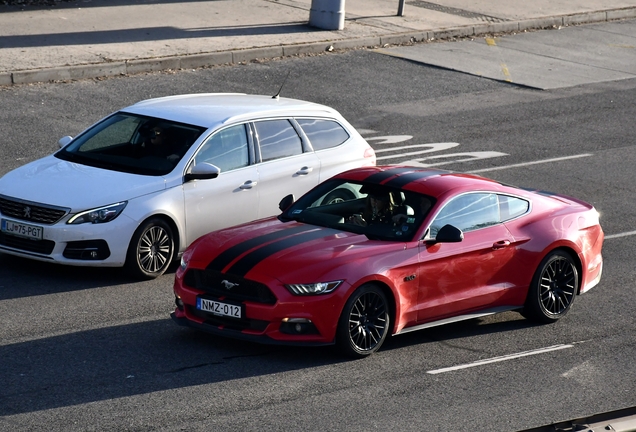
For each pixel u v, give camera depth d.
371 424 13.79
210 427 13.34
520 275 18.75
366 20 51.34
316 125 23.72
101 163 21.12
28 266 20.88
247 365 16.00
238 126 22.02
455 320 17.98
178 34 44.31
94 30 43.56
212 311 16.22
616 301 21.09
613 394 15.67
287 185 22.50
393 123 36.62
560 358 17.36
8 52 38.38
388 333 17.02
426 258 17.20
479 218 18.44
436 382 15.77
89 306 18.58
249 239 17.06
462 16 55.00
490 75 44.78
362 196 18.39
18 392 14.31
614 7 61.94
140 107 22.73
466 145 34.66
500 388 15.65
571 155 34.47
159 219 20.36
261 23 48.12
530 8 59.28
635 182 31.81
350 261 16.28
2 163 28.19
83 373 15.23
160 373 15.41
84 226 19.45
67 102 34.38
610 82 45.72
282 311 15.70
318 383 15.34
